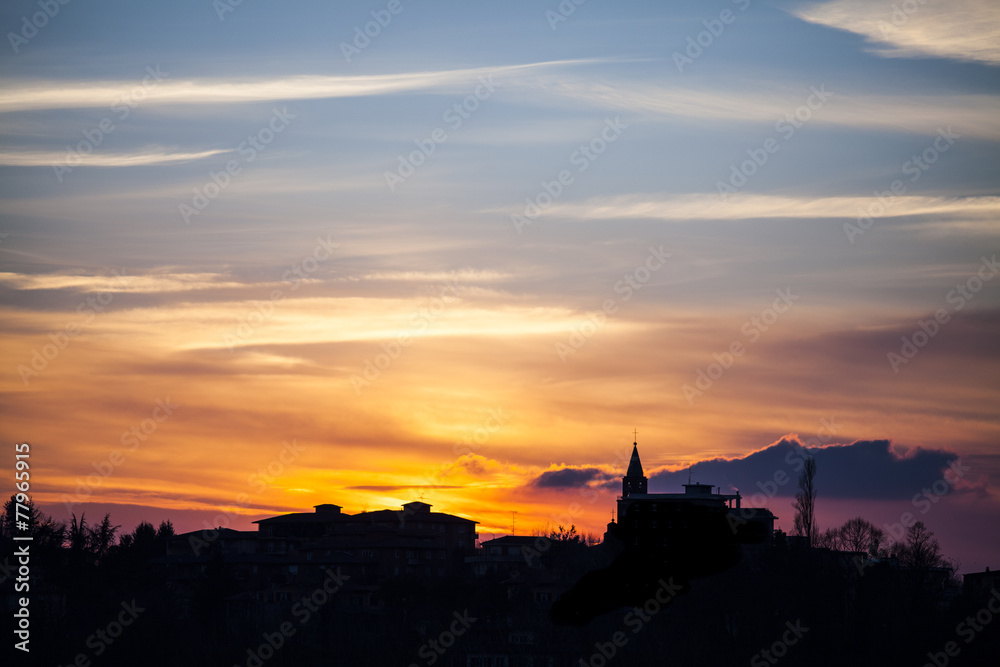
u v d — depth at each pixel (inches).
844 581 3528.5
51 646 3262.8
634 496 3860.7
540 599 3774.6
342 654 3312.0
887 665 3265.3
